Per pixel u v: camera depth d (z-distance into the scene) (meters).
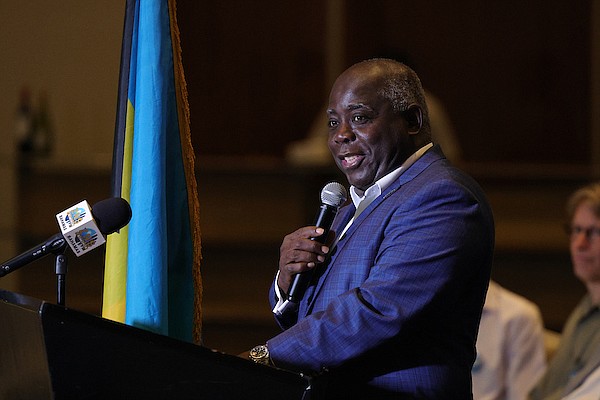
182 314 5.73
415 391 4.91
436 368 4.97
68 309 3.93
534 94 20.48
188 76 20.23
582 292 14.85
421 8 20.42
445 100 20.52
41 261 14.43
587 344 8.24
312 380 4.27
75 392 3.96
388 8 20.41
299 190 14.79
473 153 20.48
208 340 14.63
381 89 5.20
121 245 5.66
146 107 5.65
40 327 3.89
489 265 5.17
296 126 20.39
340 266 5.13
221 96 20.30
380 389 4.94
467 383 5.11
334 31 20.38
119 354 4.02
